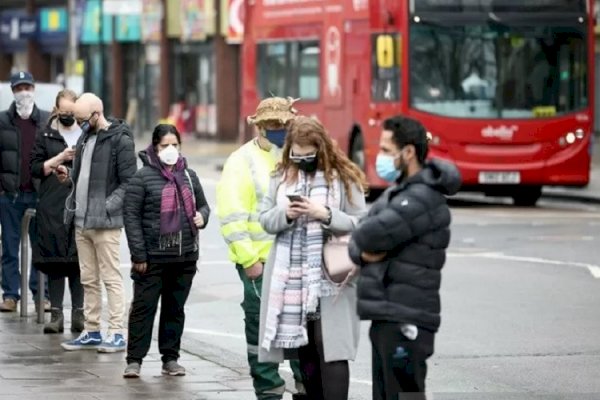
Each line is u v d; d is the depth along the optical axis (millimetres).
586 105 64625
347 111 69375
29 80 34562
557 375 27812
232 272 43031
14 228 35031
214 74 127250
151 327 27016
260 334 21797
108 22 141125
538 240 50406
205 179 81938
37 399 24516
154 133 27203
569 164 64375
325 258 21375
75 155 29781
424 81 63844
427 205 19031
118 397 24875
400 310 19109
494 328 33031
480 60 64000
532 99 64250
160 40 133250
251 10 80500
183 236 27078
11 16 153750
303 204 21125
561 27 64438
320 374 22047
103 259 29594
